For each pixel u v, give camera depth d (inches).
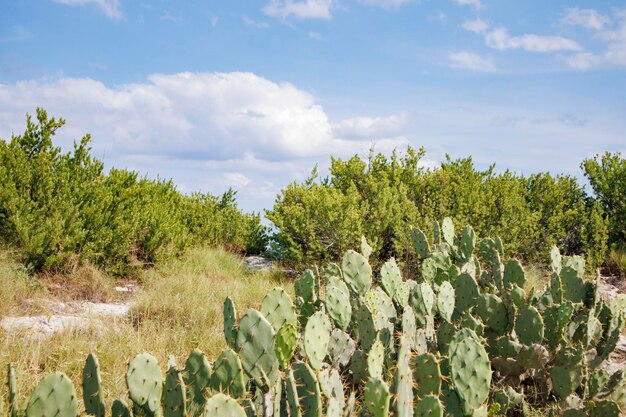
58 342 192.7
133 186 373.4
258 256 466.9
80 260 308.0
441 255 206.8
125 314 249.3
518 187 418.3
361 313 148.8
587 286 191.8
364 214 366.0
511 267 191.3
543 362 150.3
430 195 399.5
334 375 116.0
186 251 384.2
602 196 440.1
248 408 104.2
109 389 151.9
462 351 116.9
